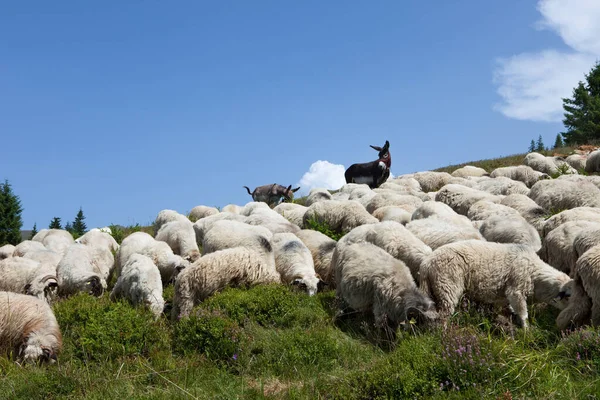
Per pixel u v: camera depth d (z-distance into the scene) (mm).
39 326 7414
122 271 9703
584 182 14047
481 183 19234
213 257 9234
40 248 13742
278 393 6445
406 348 6637
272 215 15922
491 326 7832
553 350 6492
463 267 8070
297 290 9547
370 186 28766
